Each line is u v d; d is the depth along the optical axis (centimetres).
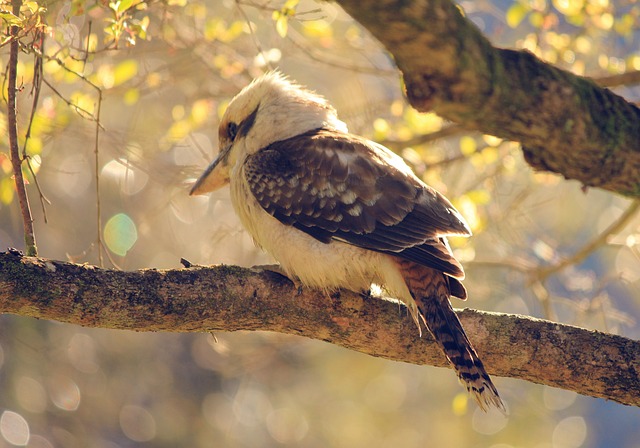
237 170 838
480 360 687
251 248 1271
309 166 783
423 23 584
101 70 1033
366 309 718
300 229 768
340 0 586
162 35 1062
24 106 1073
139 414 1648
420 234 741
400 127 1134
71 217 1578
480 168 1141
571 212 1577
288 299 696
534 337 706
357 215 755
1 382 1554
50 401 1588
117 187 1497
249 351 1398
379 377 1714
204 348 1686
